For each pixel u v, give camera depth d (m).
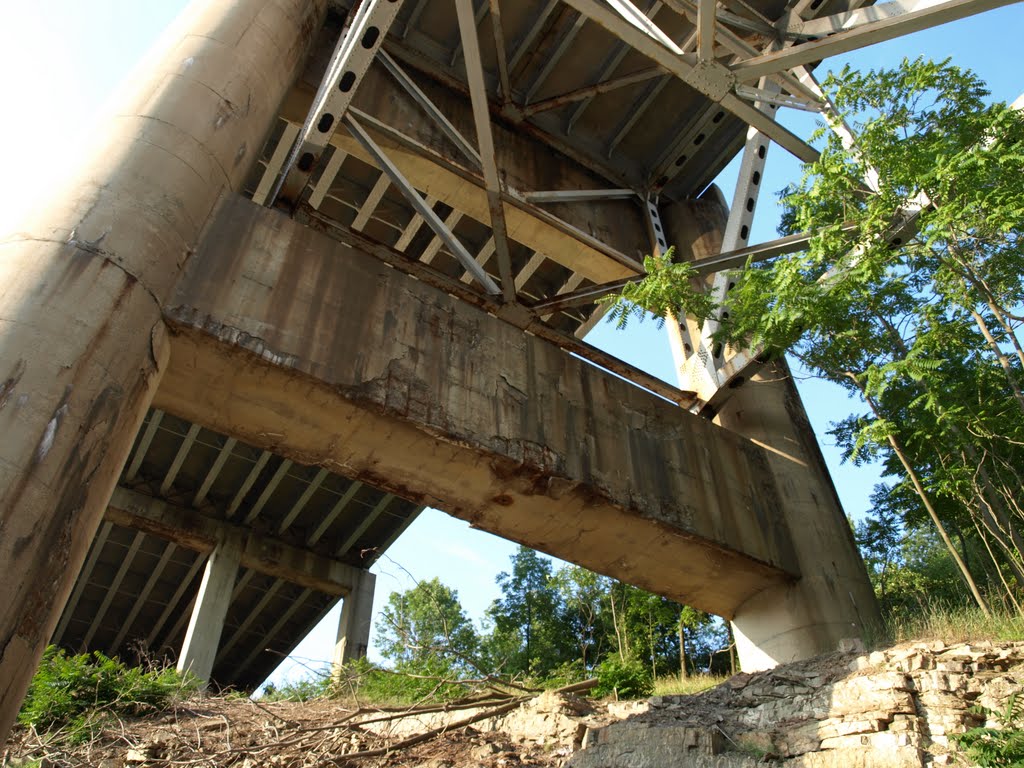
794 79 14.04
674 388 14.98
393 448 10.76
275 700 16.11
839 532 13.77
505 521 12.05
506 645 31.56
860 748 7.44
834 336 11.27
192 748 11.38
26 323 7.67
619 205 18.77
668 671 27.98
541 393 12.08
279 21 12.34
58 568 7.09
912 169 9.95
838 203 11.25
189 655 28.67
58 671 14.14
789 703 8.64
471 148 15.58
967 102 10.12
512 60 17.48
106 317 8.16
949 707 7.42
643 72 16.80
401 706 13.33
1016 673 7.54
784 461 14.32
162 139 9.67
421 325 11.37
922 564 20.62
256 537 32.47
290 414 10.28
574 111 18.38
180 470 30.81
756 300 11.72
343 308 10.70
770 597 13.19
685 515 12.41
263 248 10.41
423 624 28.55
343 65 11.41
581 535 12.26
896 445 11.23
